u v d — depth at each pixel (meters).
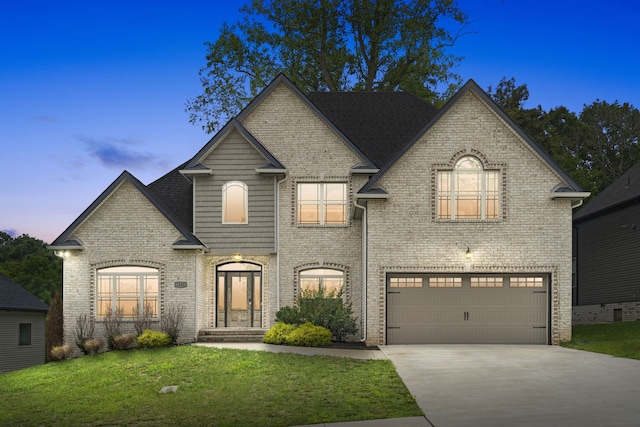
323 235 25.59
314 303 23.36
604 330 26.31
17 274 56.44
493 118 23.33
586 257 36.66
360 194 22.73
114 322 23.64
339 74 41.06
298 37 39.53
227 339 24.16
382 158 26.83
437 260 22.91
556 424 11.39
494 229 22.98
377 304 22.84
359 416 12.78
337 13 38.91
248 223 25.47
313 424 12.55
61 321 29.52
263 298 25.62
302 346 21.95
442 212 23.22
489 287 23.17
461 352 20.52
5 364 32.28
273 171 25.06
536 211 23.00
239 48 38.62
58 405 16.23
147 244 24.30
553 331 22.70
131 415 14.68
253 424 12.91
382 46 39.88
